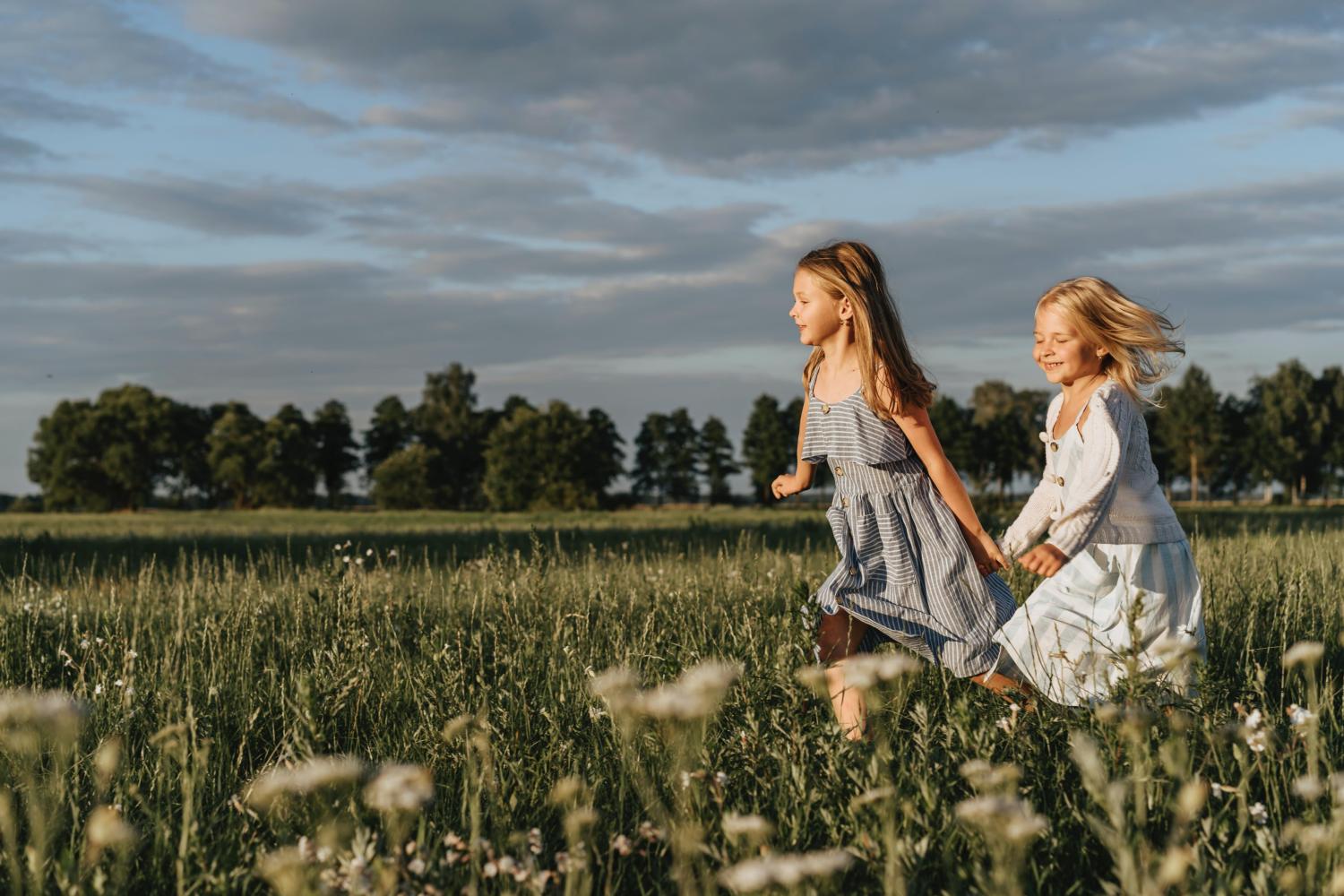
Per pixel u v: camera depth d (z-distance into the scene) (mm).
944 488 3914
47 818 2488
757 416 125312
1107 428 3631
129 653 4488
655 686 3963
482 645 4641
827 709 3379
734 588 6820
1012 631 3766
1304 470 105812
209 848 2281
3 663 4926
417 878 1971
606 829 2629
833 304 3955
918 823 2209
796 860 1675
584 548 14406
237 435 128125
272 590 7289
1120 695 2801
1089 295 3797
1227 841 2254
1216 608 5555
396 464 129375
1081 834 2420
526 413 117250
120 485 123062
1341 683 4008
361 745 3676
